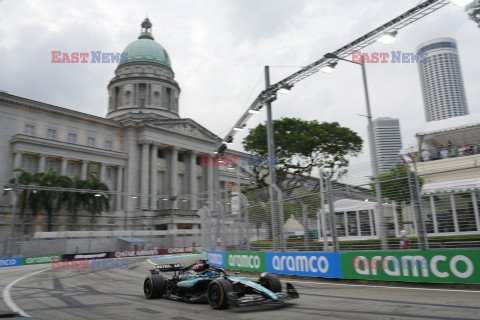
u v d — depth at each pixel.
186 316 7.20
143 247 48.25
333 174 30.34
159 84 81.62
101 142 61.75
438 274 9.62
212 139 76.81
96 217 56.75
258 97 20.75
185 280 9.16
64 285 14.92
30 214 48.28
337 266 12.21
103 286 13.92
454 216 9.91
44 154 52.50
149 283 9.87
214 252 20.61
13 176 48.09
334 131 31.86
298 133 31.67
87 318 7.29
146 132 64.00
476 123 20.48
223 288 7.64
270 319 6.60
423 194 10.53
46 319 7.23
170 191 66.50
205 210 23.83
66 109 57.16
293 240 14.34
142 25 95.19
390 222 11.46
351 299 8.45
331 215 12.66
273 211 15.45
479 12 12.34
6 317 7.48
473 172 12.21
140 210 61.03
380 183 11.64
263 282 8.41
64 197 46.66
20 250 37.72
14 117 51.94
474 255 9.00
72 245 42.66
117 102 81.31
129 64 82.94
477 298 7.73
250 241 17.03
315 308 7.49
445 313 6.38
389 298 8.33
